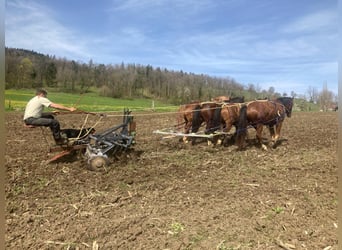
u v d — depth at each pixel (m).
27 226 5.19
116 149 9.15
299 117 26.58
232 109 11.05
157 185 7.24
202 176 7.96
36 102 8.13
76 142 8.58
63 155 8.78
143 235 4.95
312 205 6.10
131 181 7.40
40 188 6.91
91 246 4.64
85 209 5.88
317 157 10.05
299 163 9.27
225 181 7.57
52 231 5.05
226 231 5.05
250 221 5.41
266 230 5.10
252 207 5.98
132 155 9.60
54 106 8.15
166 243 4.70
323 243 4.69
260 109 10.88
